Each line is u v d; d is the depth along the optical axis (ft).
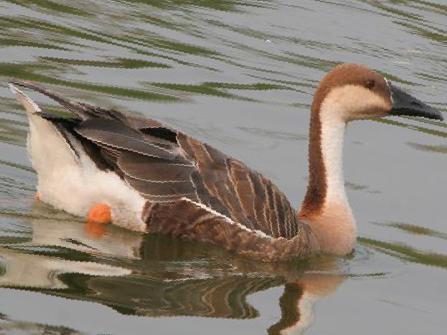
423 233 52.34
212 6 77.87
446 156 61.41
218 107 62.49
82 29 69.87
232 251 47.21
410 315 44.01
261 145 59.06
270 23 76.48
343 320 42.91
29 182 50.52
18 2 72.74
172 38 71.00
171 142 47.85
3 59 63.46
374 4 83.15
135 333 38.78
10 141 54.34
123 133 46.73
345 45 74.69
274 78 67.56
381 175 58.18
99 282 42.42
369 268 48.32
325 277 46.96
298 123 62.18
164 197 46.73
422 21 80.94
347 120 50.80
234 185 47.62
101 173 46.88
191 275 44.70
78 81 62.13
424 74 72.08
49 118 45.19
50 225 46.42
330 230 49.70
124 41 69.05
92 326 38.83
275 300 43.80
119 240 46.42
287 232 47.75
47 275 42.24
